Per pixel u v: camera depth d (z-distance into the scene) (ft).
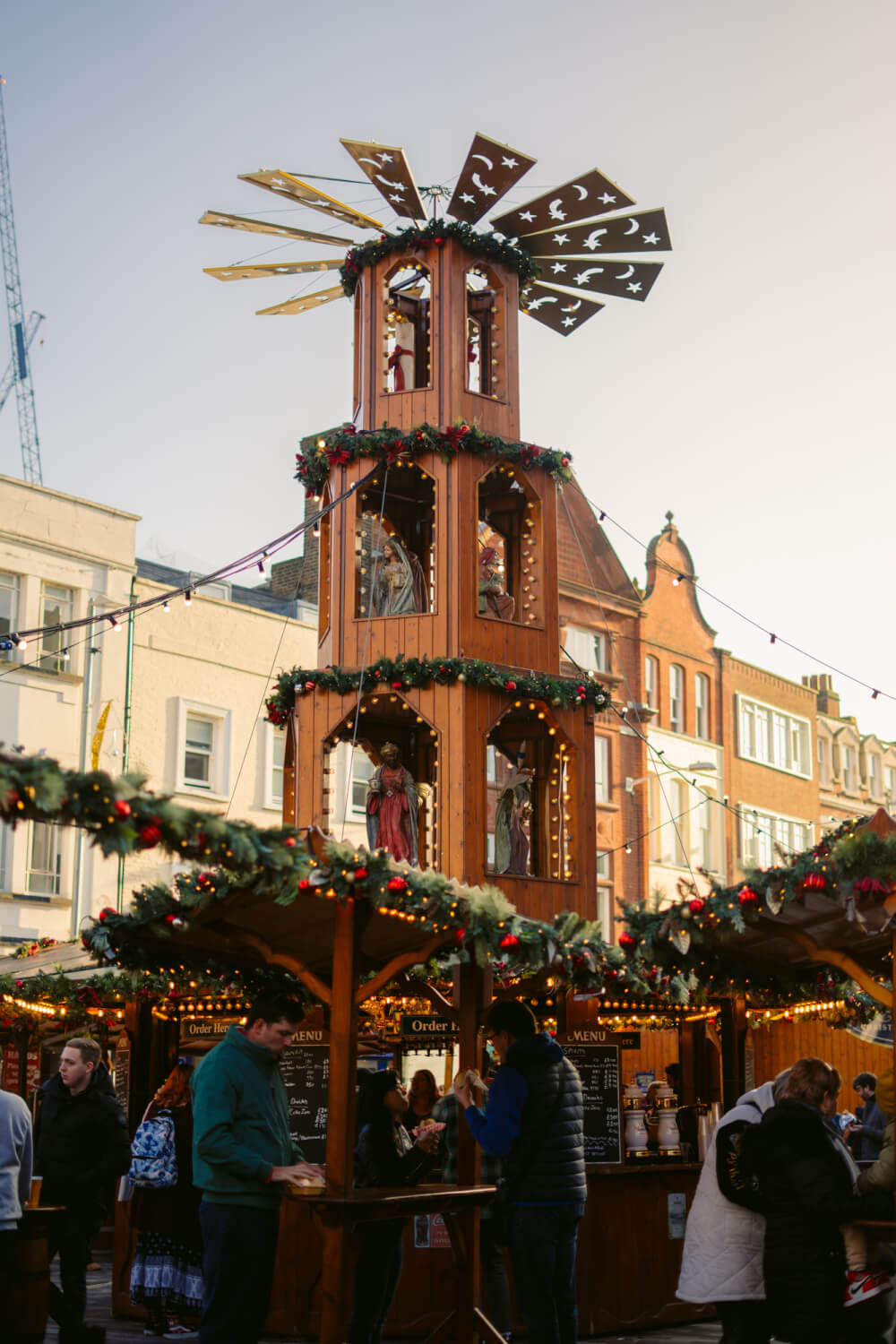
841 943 27.94
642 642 128.57
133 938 28.81
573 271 55.21
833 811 161.17
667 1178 39.91
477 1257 28.84
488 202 52.26
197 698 98.99
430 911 25.41
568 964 27.50
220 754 100.07
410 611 52.95
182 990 43.06
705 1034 46.34
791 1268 23.12
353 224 53.42
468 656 50.16
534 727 53.62
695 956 29.53
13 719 88.94
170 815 20.84
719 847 136.46
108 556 95.76
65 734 91.56
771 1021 50.49
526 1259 25.72
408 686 49.42
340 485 52.65
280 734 104.01
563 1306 26.11
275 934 28.58
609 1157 38.86
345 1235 24.90
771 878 25.05
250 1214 23.41
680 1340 36.99
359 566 52.80
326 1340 24.53
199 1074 24.02
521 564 55.16
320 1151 39.73
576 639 122.01
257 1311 23.32
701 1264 24.76
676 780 131.34
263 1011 24.32
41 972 46.73
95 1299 41.63
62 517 93.56
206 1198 23.66
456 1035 45.11
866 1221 22.65
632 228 52.75
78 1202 30.37
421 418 52.34
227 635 101.45
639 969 28.48
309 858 23.71
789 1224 23.25
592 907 51.55
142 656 96.27
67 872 91.25
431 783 54.60
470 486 51.37
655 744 128.57
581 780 52.01
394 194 52.11
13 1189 26.18
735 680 142.00
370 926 28.32
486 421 52.75
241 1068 24.03
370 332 53.78
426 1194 26.37
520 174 50.75
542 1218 25.80
